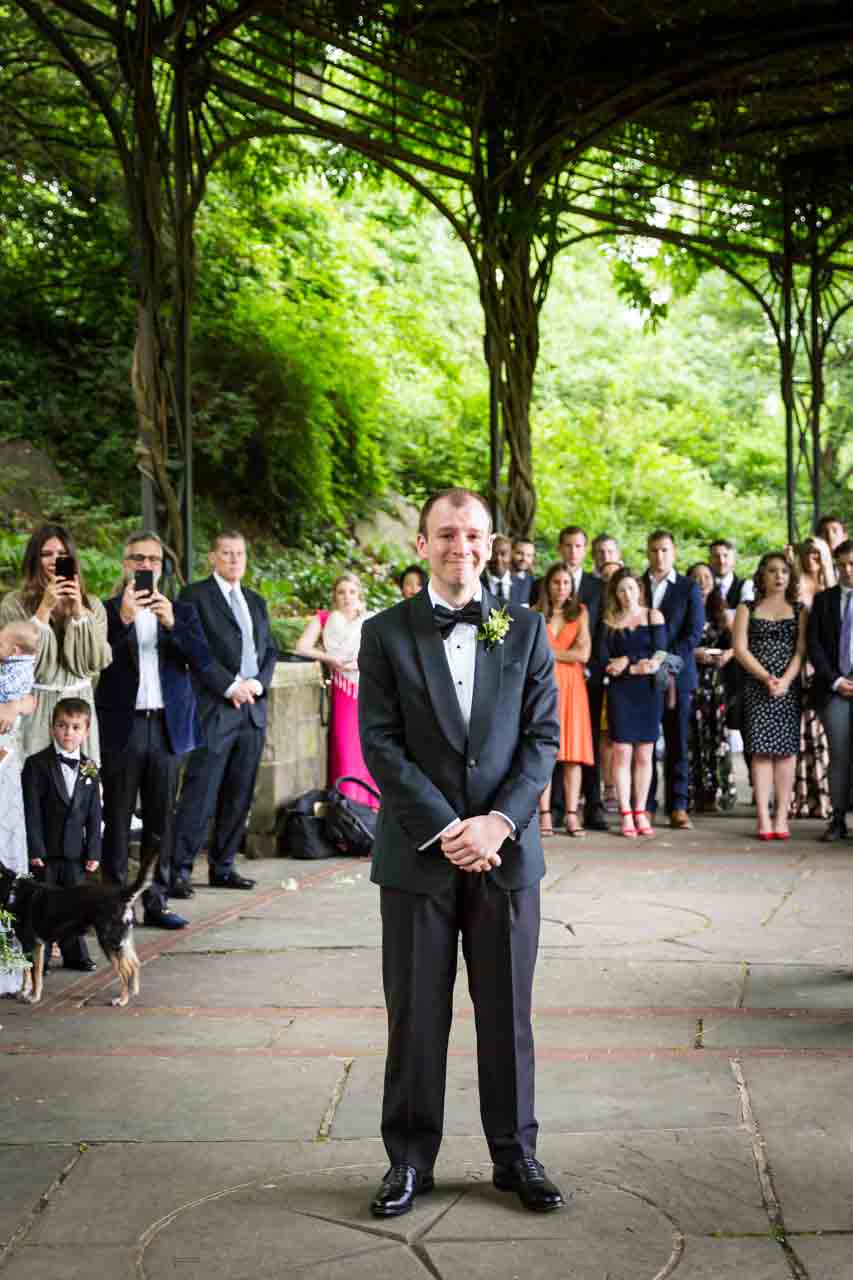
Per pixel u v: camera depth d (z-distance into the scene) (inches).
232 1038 196.4
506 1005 140.1
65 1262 127.9
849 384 943.0
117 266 631.2
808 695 402.3
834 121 485.4
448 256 1052.5
